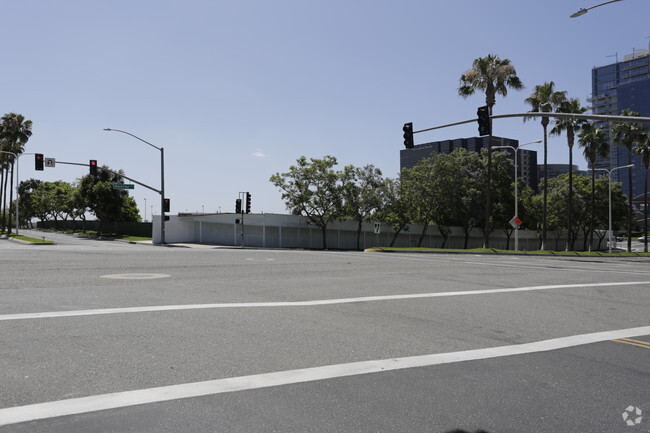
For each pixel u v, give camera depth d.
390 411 4.24
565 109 50.78
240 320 7.74
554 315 9.10
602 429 4.00
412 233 60.81
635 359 6.15
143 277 13.08
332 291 11.48
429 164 59.00
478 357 6.07
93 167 39.31
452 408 4.36
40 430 3.71
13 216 131.50
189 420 3.95
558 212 66.62
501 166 62.06
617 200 67.56
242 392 4.60
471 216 59.06
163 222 45.50
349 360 5.77
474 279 14.95
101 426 3.80
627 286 13.97
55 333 6.53
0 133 65.44
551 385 5.06
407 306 9.66
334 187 51.25
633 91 147.75
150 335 6.57
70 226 96.62
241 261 19.20
